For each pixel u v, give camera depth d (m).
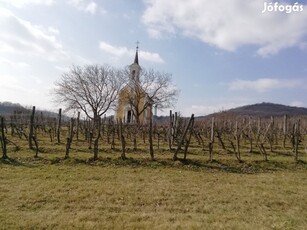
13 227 7.56
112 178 14.46
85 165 17.86
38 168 16.33
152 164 18.84
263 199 11.46
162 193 11.80
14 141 26.22
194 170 18.12
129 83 60.09
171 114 28.23
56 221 8.11
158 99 59.53
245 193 12.37
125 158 19.55
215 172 17.77
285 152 25.88
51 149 22.27
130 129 32.84
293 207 10.55
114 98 58.41
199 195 11.73
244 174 17.62
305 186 14.35
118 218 8.59
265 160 21.05
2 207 9.27
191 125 20.56
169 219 8.67
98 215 8.80
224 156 22.94
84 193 11.29
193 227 8.00
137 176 15.27
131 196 11.17
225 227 8.10
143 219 8.60
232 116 56.81
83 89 56.00
